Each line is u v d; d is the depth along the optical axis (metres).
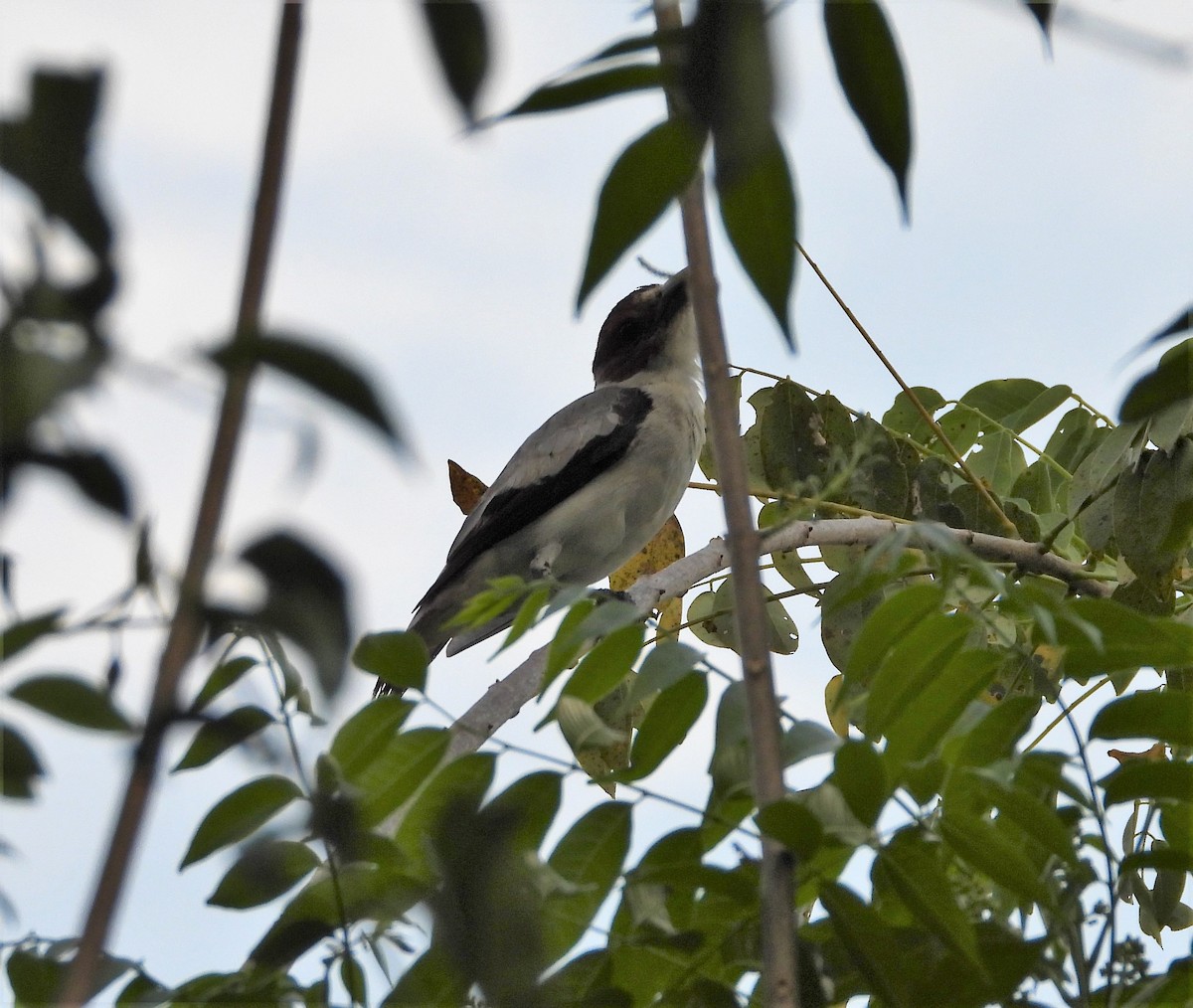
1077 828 5.87
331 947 5.43
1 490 2.75
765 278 3.76
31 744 3.80
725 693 5.63
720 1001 5.75
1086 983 5.60
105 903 2.84
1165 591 9.73
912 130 3.66
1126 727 5.65
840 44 3.65
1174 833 5.90
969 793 5.82
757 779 4.75
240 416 2.77
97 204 2.75
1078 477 10.35
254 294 2.92
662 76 3.47
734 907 5.86
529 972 4.30
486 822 4.46
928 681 5.73
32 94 2.74
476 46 2.93
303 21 3.09
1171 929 8.51
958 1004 5.54
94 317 2.71
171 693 2.88
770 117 3.09
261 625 2.93
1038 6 3.29
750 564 4.89
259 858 5.37
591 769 9.56
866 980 5.56
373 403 2.67
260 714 5.10
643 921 5.72
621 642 5.90
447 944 4.35
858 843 5.38
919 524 5.22
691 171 3.77
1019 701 5.77
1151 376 5.01
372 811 5.63
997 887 6.27
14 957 5.25
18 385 2.59
